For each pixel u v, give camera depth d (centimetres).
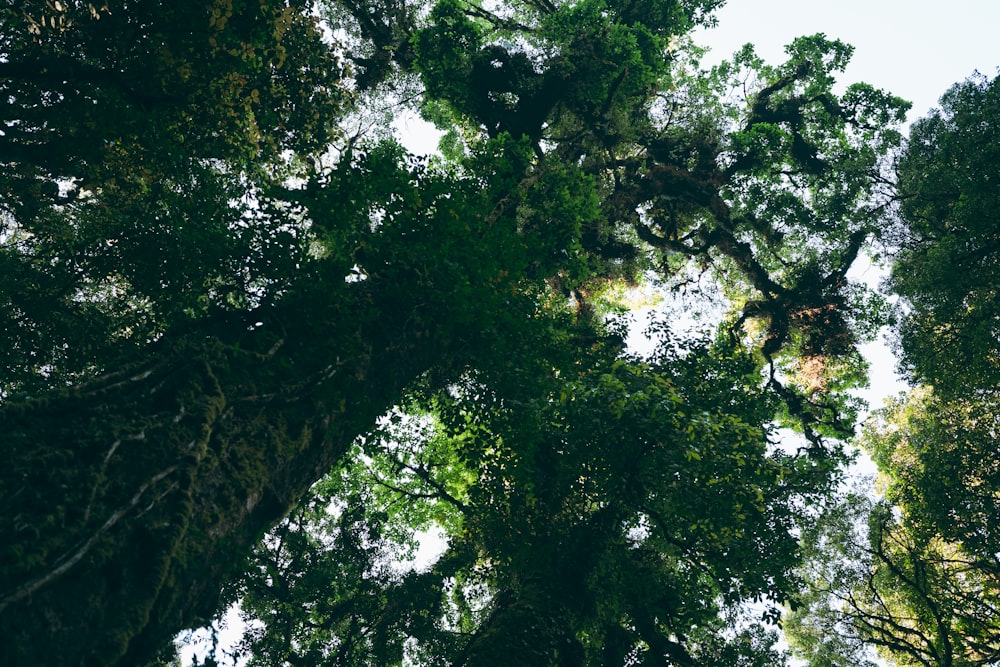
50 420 477
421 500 1989
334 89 1441
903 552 2067
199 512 512
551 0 2453
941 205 2127
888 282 2136
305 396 668
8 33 1036
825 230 2411
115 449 477
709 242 2456
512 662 966
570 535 1228
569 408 1091
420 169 960
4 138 1076
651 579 1299
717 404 1395
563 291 2136
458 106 2075
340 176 856
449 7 1959
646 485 1166
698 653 1559
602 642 1290
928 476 1967
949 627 1970
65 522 418
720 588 1317
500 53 1998
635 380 1183
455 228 903
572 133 2266
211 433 552
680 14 2289
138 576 443
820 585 2055
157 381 555
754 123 2420
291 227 824
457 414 1061
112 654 401
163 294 882
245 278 770
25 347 1044
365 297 837
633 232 2534
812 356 2503
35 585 378
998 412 1992
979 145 1883
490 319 927
